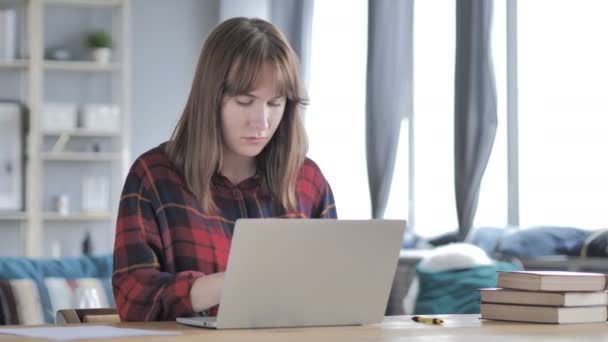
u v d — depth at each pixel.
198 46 8.11
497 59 5.91
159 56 8.04
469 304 4.30
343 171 7.07
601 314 2.15
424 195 6.52
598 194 5.44
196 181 2.29
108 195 7.86
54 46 7.84
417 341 1.67
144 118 8.00
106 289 4.97
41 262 5.02
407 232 6.24
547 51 5.74
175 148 2.33
